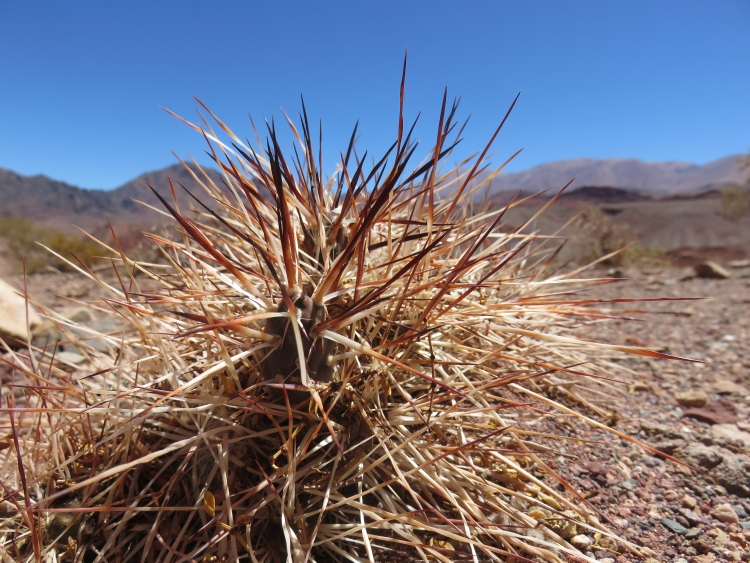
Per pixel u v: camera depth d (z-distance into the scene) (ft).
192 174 0.91
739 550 0.75
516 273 1.41
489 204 1.29
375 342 0.79
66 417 0.81
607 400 1.21
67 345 1.62
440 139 0.70
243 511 0.67
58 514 0.70
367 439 0.69
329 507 0.65
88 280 3.51
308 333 0.64
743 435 1.09
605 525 0.79
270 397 0.71
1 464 0.81
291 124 0.88
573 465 0.92
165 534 0.67
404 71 0.64
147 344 0.83
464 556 0.70
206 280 0.85
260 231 0.84
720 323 2.08
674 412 1.19
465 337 0.95
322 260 0.77
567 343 1.03
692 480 0.92
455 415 0.77
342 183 0.83
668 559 0.74
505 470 0.83
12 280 3.74
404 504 0.72
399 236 0.91
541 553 0.66
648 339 1.84
